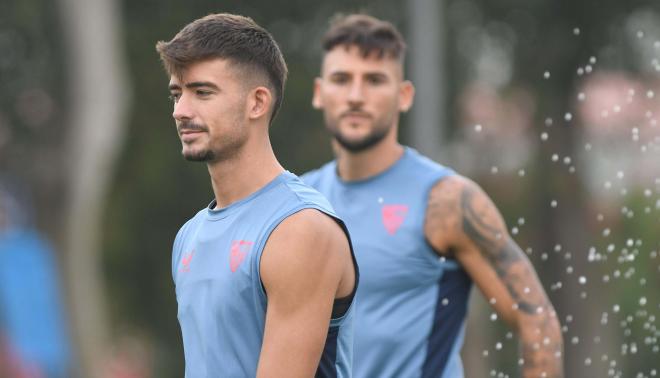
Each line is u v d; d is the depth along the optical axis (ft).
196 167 218.59
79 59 185.06
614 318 231.09
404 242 67.10
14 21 185.26
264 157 48.55
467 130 224.33
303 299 46.44
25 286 161.48
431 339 66.80
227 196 48.73
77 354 184.34
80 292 188.34
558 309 234.99
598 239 193.36
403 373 66.54
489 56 232.53
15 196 184.44
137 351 226.99
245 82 47.70
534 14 224.74
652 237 183.11
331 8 221.05
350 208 69.15
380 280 66.80
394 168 69.10
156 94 213.05
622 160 192.75
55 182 185.88
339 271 47.34
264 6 219.82
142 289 228.63
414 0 163.53
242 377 47.16
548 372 66.18
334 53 69.82
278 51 49.06
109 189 211.20
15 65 187.93
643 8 222.89
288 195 47.80
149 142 215.51
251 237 47.24
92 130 186.39
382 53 69.10
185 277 49.19
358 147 69.05
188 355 48.96
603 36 224.33
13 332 160.76
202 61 47.34
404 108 73.05
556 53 225.15
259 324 47.11
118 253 223.10
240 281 46.98
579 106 225.97
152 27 211.82
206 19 48.06
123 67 197.88
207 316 47.83
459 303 68.03
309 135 219.20
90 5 185.16
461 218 66.90
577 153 226.99
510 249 67.26
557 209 231.30
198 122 47.39
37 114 189.37
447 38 221.87
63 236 186.60
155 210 222.07
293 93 217.77
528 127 229.86
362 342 66.54
